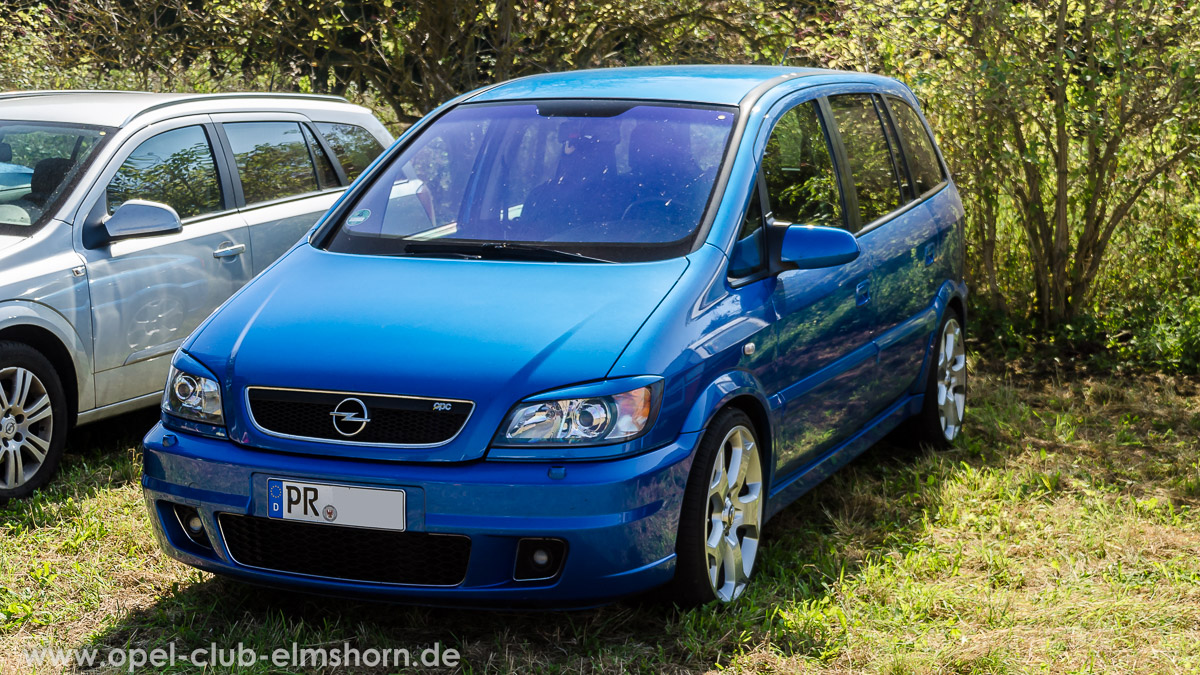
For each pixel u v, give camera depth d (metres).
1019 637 3.58
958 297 5.72
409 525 3.21
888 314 4.88
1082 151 7.87
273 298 3.75
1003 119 7.60
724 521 3.73
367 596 3.34
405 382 3.27
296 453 3.31
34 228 4.93
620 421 3.26
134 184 5.34
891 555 4.26
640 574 3.31
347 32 10.37
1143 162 7.70
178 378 3.56
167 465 3.49
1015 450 5.61
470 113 4.61
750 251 3.91
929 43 7.74
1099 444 5.71
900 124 5.50
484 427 3.21
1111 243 8.06
